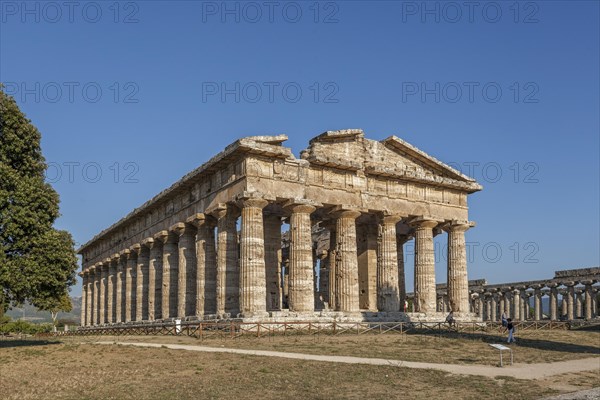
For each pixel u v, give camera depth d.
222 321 50.59
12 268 39.75
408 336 45.66
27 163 42.72
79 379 28.62
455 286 63.44
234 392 24.72
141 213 74.06
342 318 53.06
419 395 24.33
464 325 56.03
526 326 61.06
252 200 50.44
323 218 63.56
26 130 42.59
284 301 74.62
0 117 41.44
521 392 24.86
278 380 27.03
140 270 75.56
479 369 30.34
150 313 70.19
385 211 58.91
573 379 28.20
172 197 65.62
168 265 66.81
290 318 49.84
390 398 23.72
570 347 42.53
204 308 56.88
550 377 28.58
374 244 65.81
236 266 54.03
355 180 57.72
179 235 63.28
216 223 58.56
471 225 65.00
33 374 30.55
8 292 40.28
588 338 49.09
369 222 65.81
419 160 62.78
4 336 67.69
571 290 76.94
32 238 41.00
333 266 63.19
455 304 63.12
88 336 59.09
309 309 52.00
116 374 29.53
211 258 58.09
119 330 69.56
